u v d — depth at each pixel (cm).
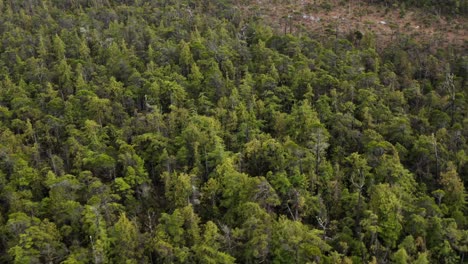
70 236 6053
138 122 7950
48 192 6931
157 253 5803
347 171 7369
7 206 6588
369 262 5722
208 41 10625
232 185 6500
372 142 7375
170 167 7275
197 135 7369
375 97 8912
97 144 7369
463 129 8425
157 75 9244
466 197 7225
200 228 6253
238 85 9412
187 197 6506
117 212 6531
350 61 10338
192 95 9012
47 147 7950
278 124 8075
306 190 6831
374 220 6088
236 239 5988
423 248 6072
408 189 6881
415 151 7775
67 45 10694
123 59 9619
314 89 9275
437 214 6469
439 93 10025
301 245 5638
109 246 5666
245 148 7456
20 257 5366
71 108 8312
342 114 8275
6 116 8175
